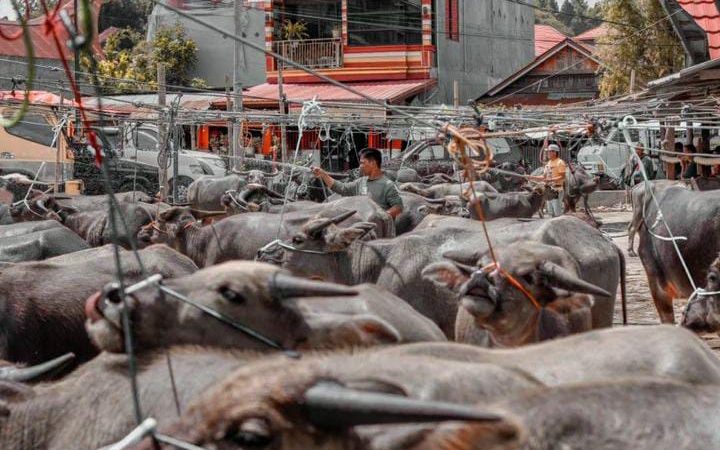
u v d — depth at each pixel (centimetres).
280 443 278
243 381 292
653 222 1228
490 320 659
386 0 3759
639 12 3528
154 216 1309
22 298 738
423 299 859
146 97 3128
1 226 1112
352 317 497
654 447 302
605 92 3619
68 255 837
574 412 310
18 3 366
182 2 4091
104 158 336
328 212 1145
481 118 1327
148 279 476
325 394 275
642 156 2330
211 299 475
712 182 1529
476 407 290
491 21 4503
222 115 1853
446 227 919
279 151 2992
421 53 3681
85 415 426
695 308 802
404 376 354
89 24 321
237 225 1152
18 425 437
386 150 3284
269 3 3788
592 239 899
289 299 488
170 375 418
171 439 294
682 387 327
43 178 2141
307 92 3631
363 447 289
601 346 460
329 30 3853
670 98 2145
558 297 661
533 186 2128
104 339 462
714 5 2206
